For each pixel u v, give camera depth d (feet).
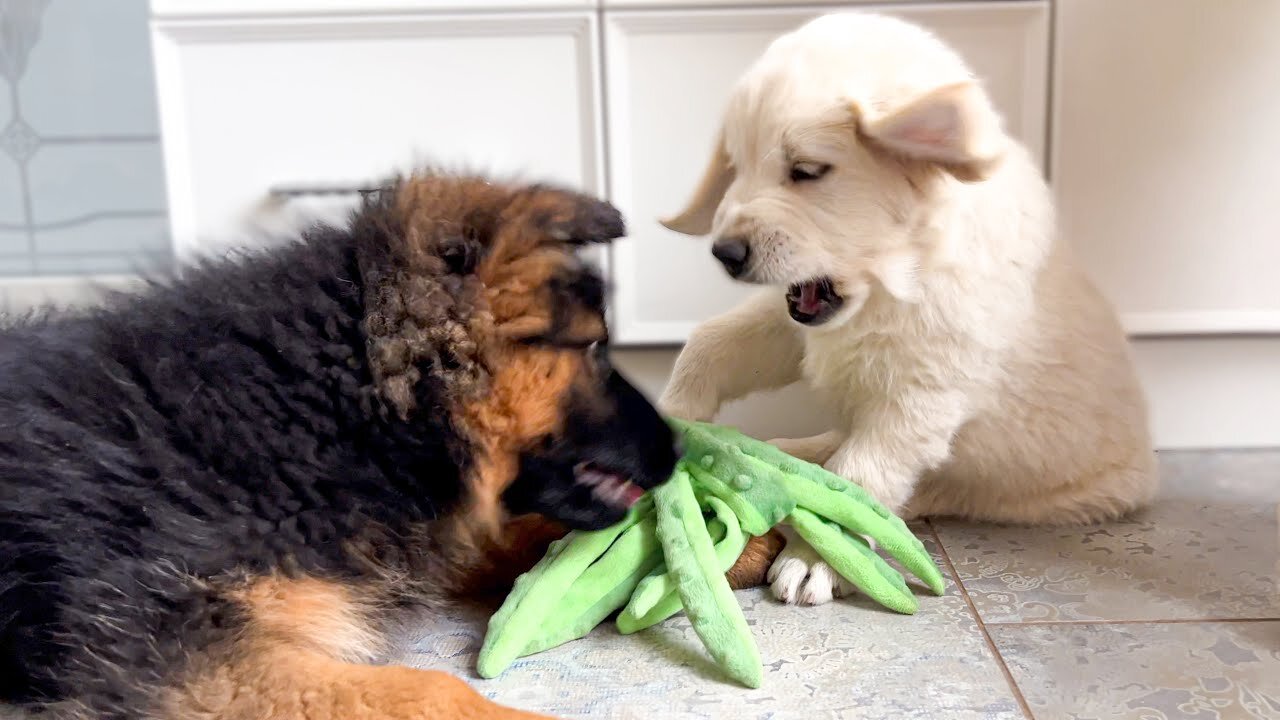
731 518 4.69
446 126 7.00
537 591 4.41
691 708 3.94
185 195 7.07
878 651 4.36
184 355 3.84
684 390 5.94
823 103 4.68
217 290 4.00
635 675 4.21
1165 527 5.72
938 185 4.78
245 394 3.76
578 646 4.48
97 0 7.43
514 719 3.41
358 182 7.04
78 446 3.70
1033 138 6.71
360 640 3.84
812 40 4.98
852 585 4.91
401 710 3.39
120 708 3.43
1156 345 6.98
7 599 3.73
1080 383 5.58
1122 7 6.46
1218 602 4.77
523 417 3.90
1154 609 4.71
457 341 3.72
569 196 3.85
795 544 5.07
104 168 7.65
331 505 3.80
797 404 7.08
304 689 3.41
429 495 4.00
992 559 5.35
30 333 4.30
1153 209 6.72
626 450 4.26
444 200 3.87
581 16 6.75
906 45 4.93
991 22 6.59
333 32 6.83
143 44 7.52
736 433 5.09
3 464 3.73
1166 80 6.54
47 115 7.59
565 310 3.84
